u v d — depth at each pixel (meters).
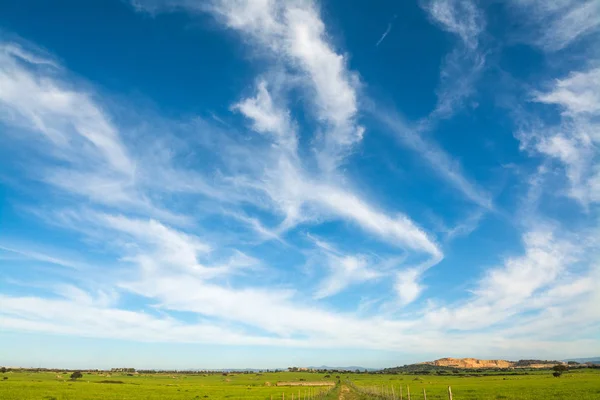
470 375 185.00
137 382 132.88
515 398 56.81
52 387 89.50
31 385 94.06
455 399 57.91
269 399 67.56
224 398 70.31
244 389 100.06
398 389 85.31
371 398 54.66
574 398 52.41
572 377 123.69
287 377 193.38
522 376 151.12
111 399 65.00
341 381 141.38
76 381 126.88
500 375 174.12
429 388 87.38
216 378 185.75
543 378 123.38
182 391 88.44
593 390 64.69
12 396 65.81
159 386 108.50
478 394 66.50
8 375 158.12
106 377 173.75
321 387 110.88
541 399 53.22
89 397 67.56
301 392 87.00
